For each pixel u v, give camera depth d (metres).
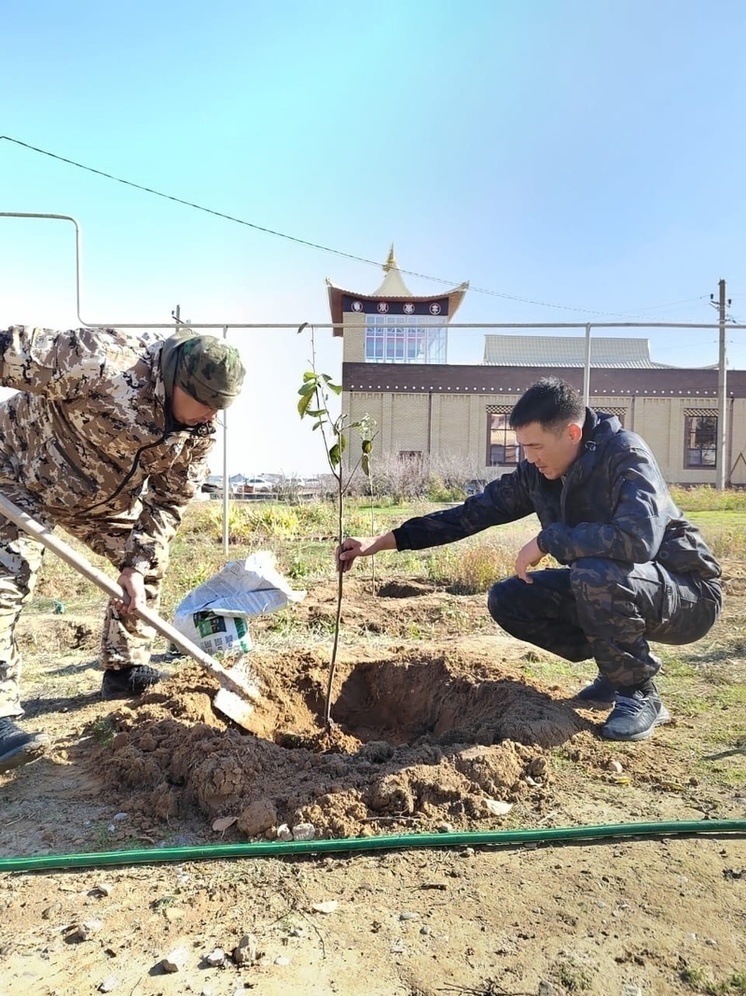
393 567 8.48
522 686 3.69
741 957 1.88
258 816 2.51
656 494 3.14
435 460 24.06
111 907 2.10
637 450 3.23
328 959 1.87
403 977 1.80
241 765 2.79
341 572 3.59
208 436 3.37
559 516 3.51
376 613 5.93
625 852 2.38
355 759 2.98
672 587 3.27
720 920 2.03
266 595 3.71
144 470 3.40
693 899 2.12
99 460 3.30
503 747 2.94
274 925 2.01
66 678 4.45
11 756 2.97
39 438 3.29
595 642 3.22
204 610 3.67
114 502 3.53
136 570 3.39
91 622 5.59
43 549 3.37
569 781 2.88
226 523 9.01
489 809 2.61
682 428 26.72
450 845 2.42
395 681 4.09
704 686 4.03
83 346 3.01
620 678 3.27
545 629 3.76
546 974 1.81
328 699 3.53
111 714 3.54
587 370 8.04
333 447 3.52
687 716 3.58
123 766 2.92
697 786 2.84
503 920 2.02
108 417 3.07
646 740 3.26
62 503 3.37
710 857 2.35
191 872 2.29
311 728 3.69
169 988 1.77
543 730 3.15
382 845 2.39
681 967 1.84
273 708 3.67
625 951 1.89
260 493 20.73
